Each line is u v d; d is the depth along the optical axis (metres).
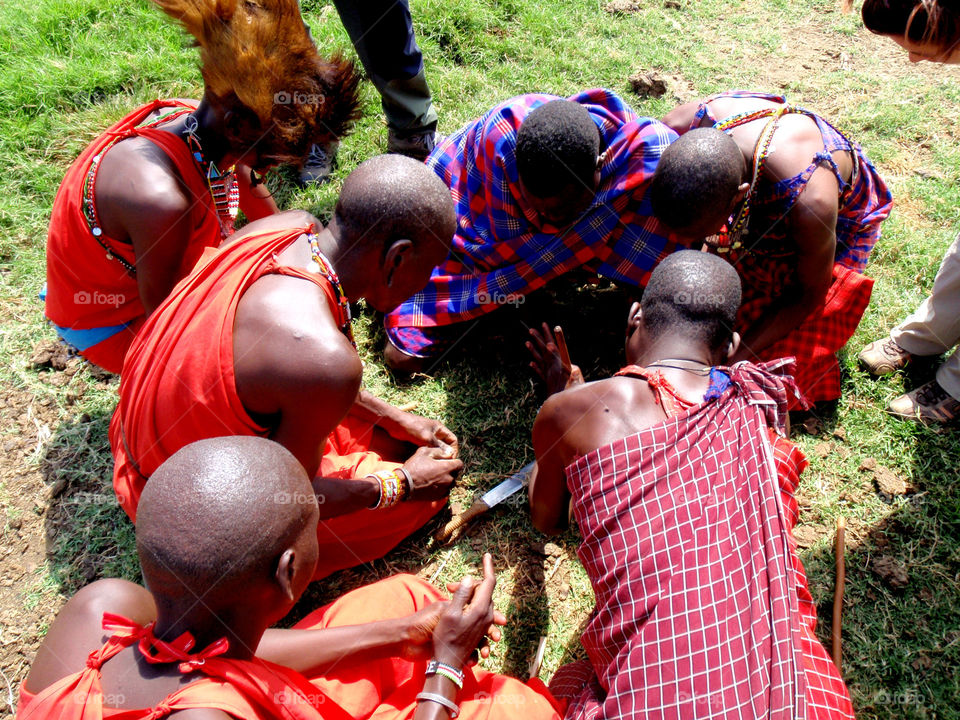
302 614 2.73
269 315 2.02
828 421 3.20
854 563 2.81
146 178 2.43
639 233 3.09
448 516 2.99
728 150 2.59
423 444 2.98
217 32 2.21
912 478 3.02
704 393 1.99
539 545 2.88
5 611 2.76
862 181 3.07
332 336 2.02
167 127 2.54
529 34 4.75
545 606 2.75
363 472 2.73
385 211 2.09
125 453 2.33
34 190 4.01
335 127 2.54
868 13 2.44
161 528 1.46
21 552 2.91
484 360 3.46
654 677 1.76
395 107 3.83
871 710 2.50
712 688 1.71
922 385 3.25
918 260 3.65
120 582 1.88
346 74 2.44
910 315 3.29
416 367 3.40
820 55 4.75
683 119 3.22
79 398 3.36
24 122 4.22
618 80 4.57
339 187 4.06
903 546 2.84
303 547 1.61
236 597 1.51
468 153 3.22
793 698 1.63
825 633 2.67
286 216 2.32
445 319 3.37
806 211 2.74
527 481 2.98
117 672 1.54
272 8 2.25
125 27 4.69
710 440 1.91
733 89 4.51
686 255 2.15
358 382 2.07
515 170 3.03
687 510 1.85
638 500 1.88
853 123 4.30
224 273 2.13
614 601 1.88
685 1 5.13
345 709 1.99
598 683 2.10
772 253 3.03
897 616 2.69
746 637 1.73
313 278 2.09
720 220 2.68
